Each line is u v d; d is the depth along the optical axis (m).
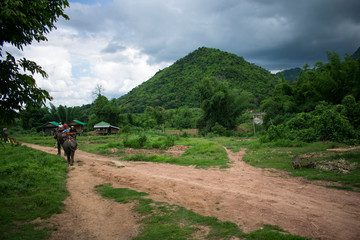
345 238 3.42
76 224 4.41
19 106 4.63
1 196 5.71
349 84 23.50
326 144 13.14
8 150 13.23
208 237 3.62
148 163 11.62
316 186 6.41
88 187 7.11
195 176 8.19
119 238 3.80
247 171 8.94
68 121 59.69
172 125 67.88
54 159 11.09
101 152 17.33
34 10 4.40
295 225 3.90
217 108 47.38
